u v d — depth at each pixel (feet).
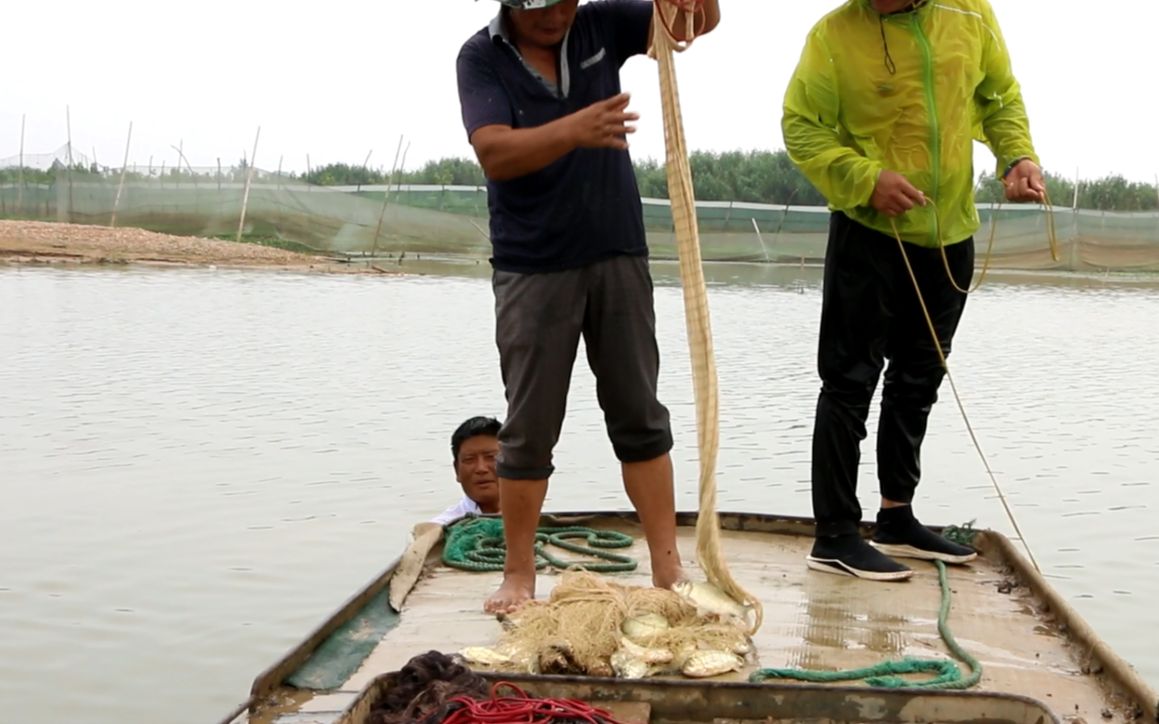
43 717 14.55
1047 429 32.50
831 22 13.84
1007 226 87.61
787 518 16.05
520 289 12.94
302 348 45.52
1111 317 63.36
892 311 14.08
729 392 36.91
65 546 20.68
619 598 11.62
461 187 106.01
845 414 14.06
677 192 12.08
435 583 13.96
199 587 18.85
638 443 13.25
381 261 101.14
